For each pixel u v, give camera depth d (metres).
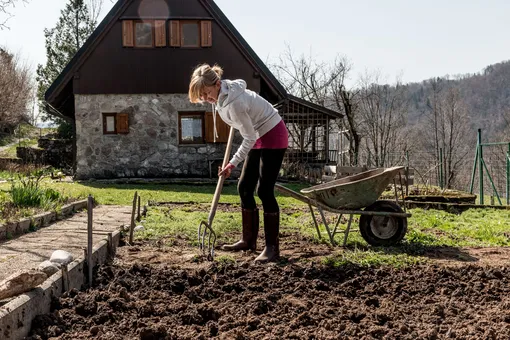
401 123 46.25
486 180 20.02
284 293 4.62
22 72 50.25
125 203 12.32
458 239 7.71
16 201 8.95
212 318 3.99
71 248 6.22
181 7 20.92
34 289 3.90
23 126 45.75
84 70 20.45
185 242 6.94
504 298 4.51
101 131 20.55
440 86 55.06
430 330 3.64
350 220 6.63
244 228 6.37
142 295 4.41
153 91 20.75
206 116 20.88
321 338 3.55
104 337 3.49
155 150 20.77
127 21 20.52
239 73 21.25
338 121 37.06
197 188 17.31
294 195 6.62
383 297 4.57
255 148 6.04
